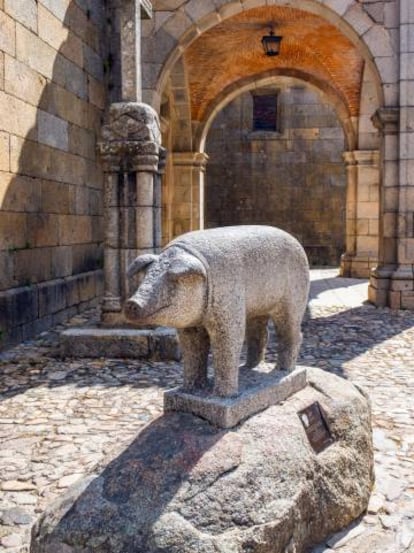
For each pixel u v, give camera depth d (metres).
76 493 2.67
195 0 10.94
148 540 2.39
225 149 22.83
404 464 3.90
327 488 3.01
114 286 7.12
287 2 10.88
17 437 4.34
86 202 10.55
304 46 15.50
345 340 7.91
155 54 11.04
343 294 12.68
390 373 6.25
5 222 7.40
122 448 2.85
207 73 16.16
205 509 2.50
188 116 16.55
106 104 11.56
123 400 5.19
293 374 3.42
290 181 22.66
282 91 22.34
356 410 3.45
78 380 5.84
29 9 8.02
